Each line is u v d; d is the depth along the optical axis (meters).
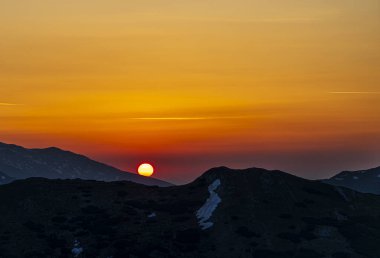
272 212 140.62
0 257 123.62
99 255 125.19
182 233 132.75
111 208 145.25
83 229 135.38
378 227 139.62
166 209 144.62
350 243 131.25
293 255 126.00
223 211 140.00
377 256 126.69
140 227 135.88
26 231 134.12
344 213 144.50
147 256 124.25
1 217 140.75
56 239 131.50
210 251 126.94
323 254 126.44
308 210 143.62
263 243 129.38
